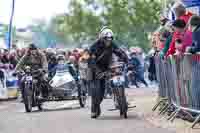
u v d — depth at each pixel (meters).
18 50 42.25
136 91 41.75
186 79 18.72
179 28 19.59
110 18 78.56
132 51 50.66
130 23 77.12
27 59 28.53
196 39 18.34
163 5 31.66
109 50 22.23
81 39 82.06
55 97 28.97
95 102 22.67
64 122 21.55
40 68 28.58
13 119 23.84
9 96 39.69
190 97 18.58
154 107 23.47
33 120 22.97
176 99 20.23
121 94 21.86
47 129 19.48
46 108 29.80
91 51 22.38
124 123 20.22
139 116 22.36
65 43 83.56
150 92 39.28
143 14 75.25
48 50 40.28
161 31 23.81
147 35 76.50
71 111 26.98
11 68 40.09
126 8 77.44
